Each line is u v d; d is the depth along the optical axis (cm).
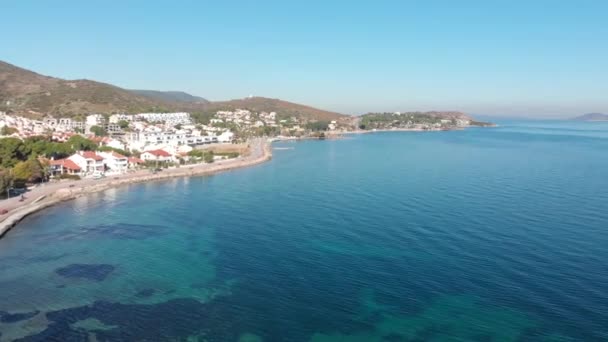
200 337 5303
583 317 5553
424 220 9794
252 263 7562
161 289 6606
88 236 9244
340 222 9856
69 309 5984
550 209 10606
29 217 10719
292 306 6025
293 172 18062
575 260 7262
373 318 5694
